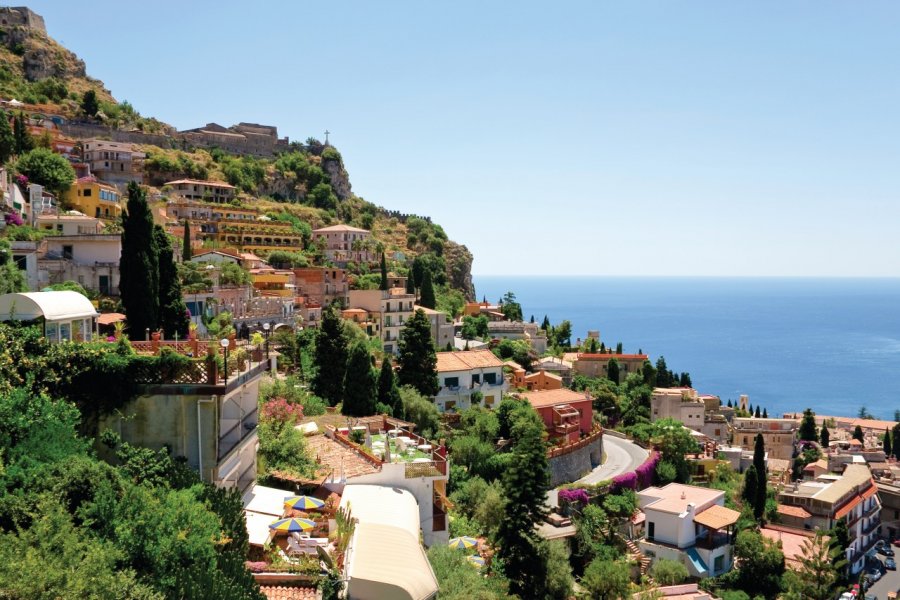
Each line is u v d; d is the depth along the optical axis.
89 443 27.28
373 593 29.20
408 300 137.25
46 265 78.50
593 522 72.88
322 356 78.88
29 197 110.88
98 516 23.30
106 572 20.30
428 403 81.69
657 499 80.31
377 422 64.62
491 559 54.62
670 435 98.88
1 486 22.81
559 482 82.75
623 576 58.97
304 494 41.03
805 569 72.25
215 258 128.75
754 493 88.00
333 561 29.38
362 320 130.00
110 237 82.94
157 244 63.62
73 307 36.09
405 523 36.91
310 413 65.75
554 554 57.28
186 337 65.56
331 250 190.25
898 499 113.69
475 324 164.62
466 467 72.31
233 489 30.28
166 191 189.50
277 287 128.25
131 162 185.12
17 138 141.62
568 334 190.00
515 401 90.19
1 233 85.56
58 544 20.81
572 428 91.31
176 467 28.52
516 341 149.88
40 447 25.41
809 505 92.12
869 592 89.75
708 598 62.59
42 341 29.23
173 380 29.91
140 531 23.19
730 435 137.38
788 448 136.50
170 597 21.80
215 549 25.25
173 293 65.50
